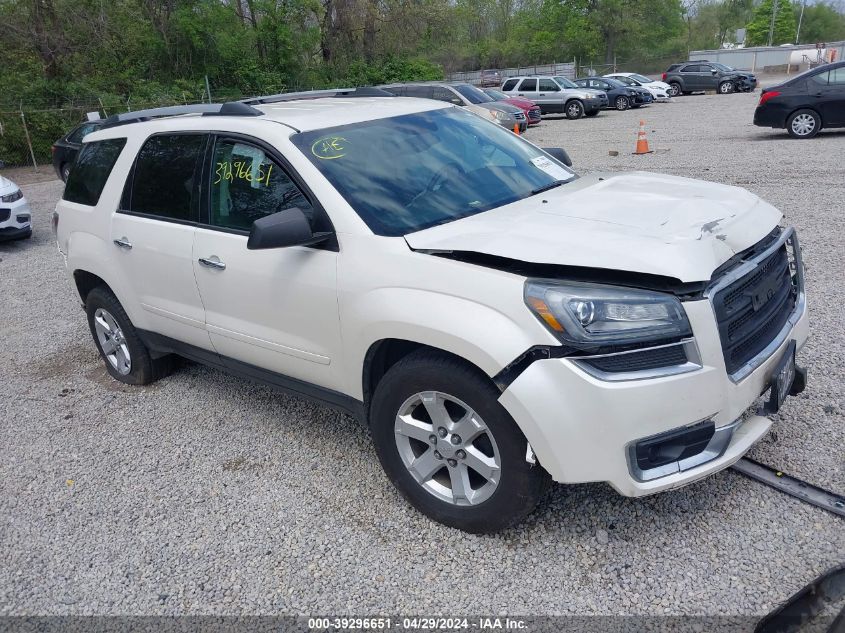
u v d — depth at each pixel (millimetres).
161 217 4320
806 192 9500
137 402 4984
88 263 4898
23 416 4957
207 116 4234
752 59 56562
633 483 2689
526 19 68875
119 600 3055
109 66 30844
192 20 31828
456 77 53125
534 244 2855
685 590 2773
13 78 25906
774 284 3133
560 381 2633
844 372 4332
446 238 3082
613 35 64500
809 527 3018
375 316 3072
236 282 3787
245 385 5102
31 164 23203
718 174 11414
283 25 34938
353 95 4992
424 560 3094
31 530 3619
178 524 3535
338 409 3666
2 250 10555
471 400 2875
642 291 2648
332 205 3336
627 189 3639
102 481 4008
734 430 2885
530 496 2898
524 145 4395
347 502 3568
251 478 3877
